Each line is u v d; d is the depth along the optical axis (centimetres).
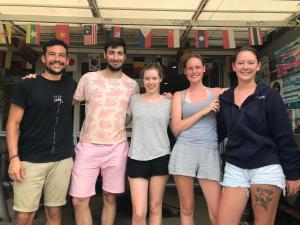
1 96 567
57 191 287
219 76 637
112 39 308
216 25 427
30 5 404
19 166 271
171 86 543
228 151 255
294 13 429
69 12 428
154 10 418
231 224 248
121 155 307
